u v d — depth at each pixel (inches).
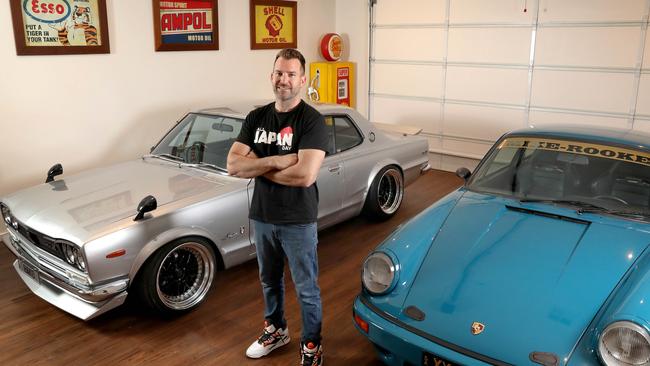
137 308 139.5
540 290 90.0
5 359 117.6
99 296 117.2
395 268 100.6
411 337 89.7
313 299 106.2
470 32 274.2
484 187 128.8
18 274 156.9
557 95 253.0
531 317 85.8
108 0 207.3
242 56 267.7
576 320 83.6
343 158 174.6
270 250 107.0
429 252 104.9
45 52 190.7
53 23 191.3
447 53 285.4
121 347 121.8
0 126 185.0
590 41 237.8
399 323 92.7
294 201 100.4
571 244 99.7
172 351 120.2
